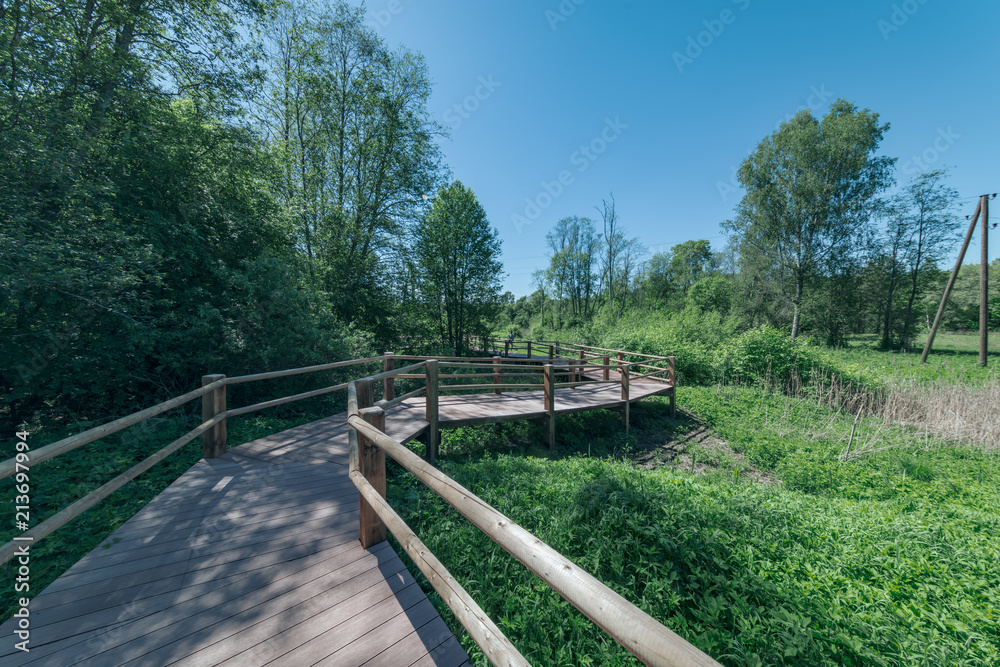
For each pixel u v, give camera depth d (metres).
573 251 43.16
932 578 3.07
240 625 1.83
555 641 2.48
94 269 5.77
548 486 4.36
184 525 2.74
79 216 5.76
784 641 2.35
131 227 6.42
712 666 0.60
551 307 49.62
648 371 14.40
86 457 4.76
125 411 6.96
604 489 4.14
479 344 26.86
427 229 20.28
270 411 8.01
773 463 7.30
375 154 17.28
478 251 25.39
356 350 10.30
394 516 1.92
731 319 19.47
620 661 2.29
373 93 16.66
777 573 3.03
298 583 2.14
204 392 3.72
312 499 3.18
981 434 8.34
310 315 8.91
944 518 4.35
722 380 13.68
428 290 23.55
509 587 2.88
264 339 7.93
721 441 8.78
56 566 2.67
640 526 3.50
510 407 7.39
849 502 5.15
